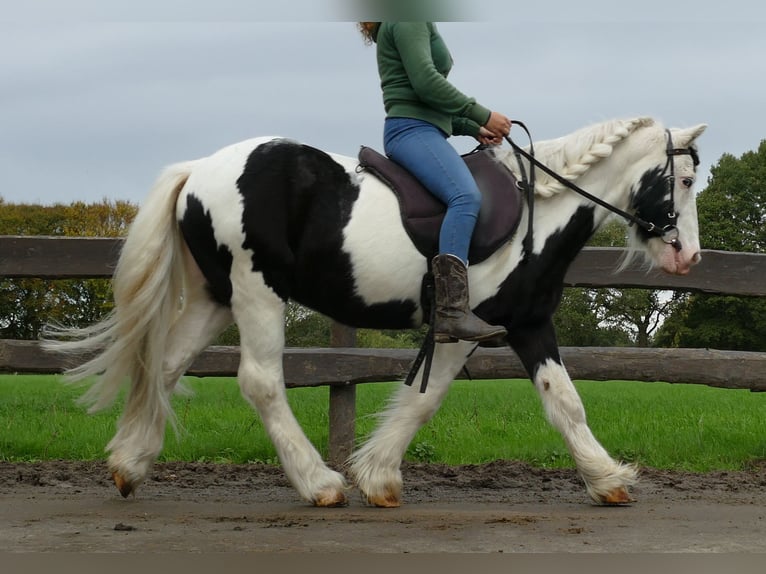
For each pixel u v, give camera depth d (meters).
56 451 6.96
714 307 42.19
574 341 36.09
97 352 6.90
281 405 4.93
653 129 5.29
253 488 5.80
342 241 4.83
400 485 5.08
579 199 5.16
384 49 5.09
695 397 14.09
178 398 11.80
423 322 5.08
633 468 5.92
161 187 4.97
